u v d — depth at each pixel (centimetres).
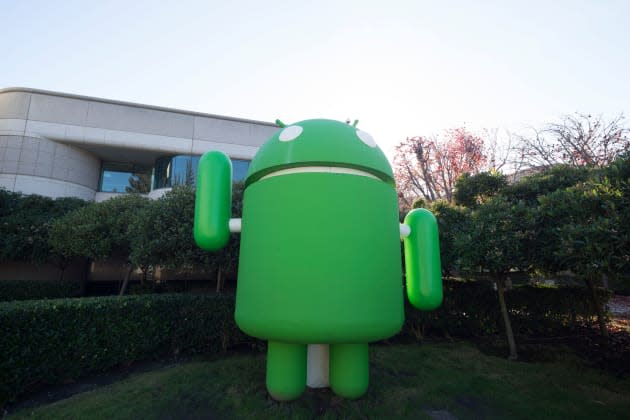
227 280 1249
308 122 391
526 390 463
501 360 593
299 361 397
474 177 803
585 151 1429
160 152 1483
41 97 1345
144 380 473
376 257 332
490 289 783
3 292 1016
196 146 1499
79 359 476
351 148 351
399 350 639
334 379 404
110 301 520
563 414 396
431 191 2052
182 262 660
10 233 1049
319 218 319
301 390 400
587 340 742
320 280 307
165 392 430
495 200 611
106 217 955
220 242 386
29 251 1067
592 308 843
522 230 557
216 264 660
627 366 579
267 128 1623
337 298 306
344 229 320
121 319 523
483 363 574
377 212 345
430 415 389
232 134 1560
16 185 1266
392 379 489
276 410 382
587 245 420
